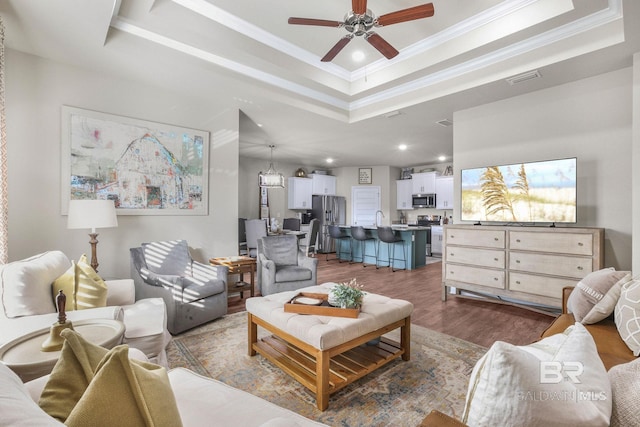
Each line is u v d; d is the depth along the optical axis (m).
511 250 3.27
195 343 2.57
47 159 2.79
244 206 7.77
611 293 1.85
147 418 0.66
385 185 8.84
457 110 3.99
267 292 3.65
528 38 2.82
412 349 2.49
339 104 4.38
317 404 1.76
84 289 1.96
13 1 1.98
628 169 2.86
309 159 8.01
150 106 3.38
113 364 0.67
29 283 1.71
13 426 0.46
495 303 3.77
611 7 2.39
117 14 2.44
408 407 1.76
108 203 2.59
